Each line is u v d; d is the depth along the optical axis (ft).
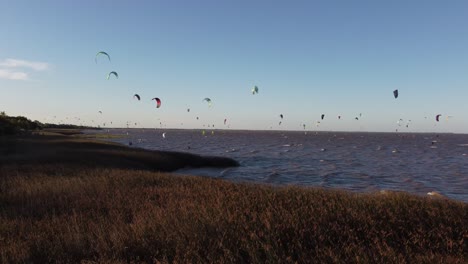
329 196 34.78
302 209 28.37
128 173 60.39
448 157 222.89
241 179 107.55
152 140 427.74
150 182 50.34
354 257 19.66
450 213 28.55
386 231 24.21
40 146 135.23
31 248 21.31
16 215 29.25
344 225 24.91
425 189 97.14
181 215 26.89
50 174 59.98
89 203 34.12
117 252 20.10
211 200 32.60
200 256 19.40
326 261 19.44
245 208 28.89
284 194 35.60
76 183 46.98
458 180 116.16
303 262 19.19
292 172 129.18
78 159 91.86
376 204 30.71
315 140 539.70
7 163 75.77
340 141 517.55
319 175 122.72
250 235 22.06
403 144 433.89
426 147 360.89
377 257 19.49
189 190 40.55
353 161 182.29
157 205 32.40
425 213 28.66
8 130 220.02
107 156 111.24
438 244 22.67
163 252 20.33
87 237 22.91
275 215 26.37
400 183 108.17
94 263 18.66
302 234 22.75
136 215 28.63
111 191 41.04
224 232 22.29
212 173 118.52
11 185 46.39
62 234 23.50
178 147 293.43
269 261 18.89
